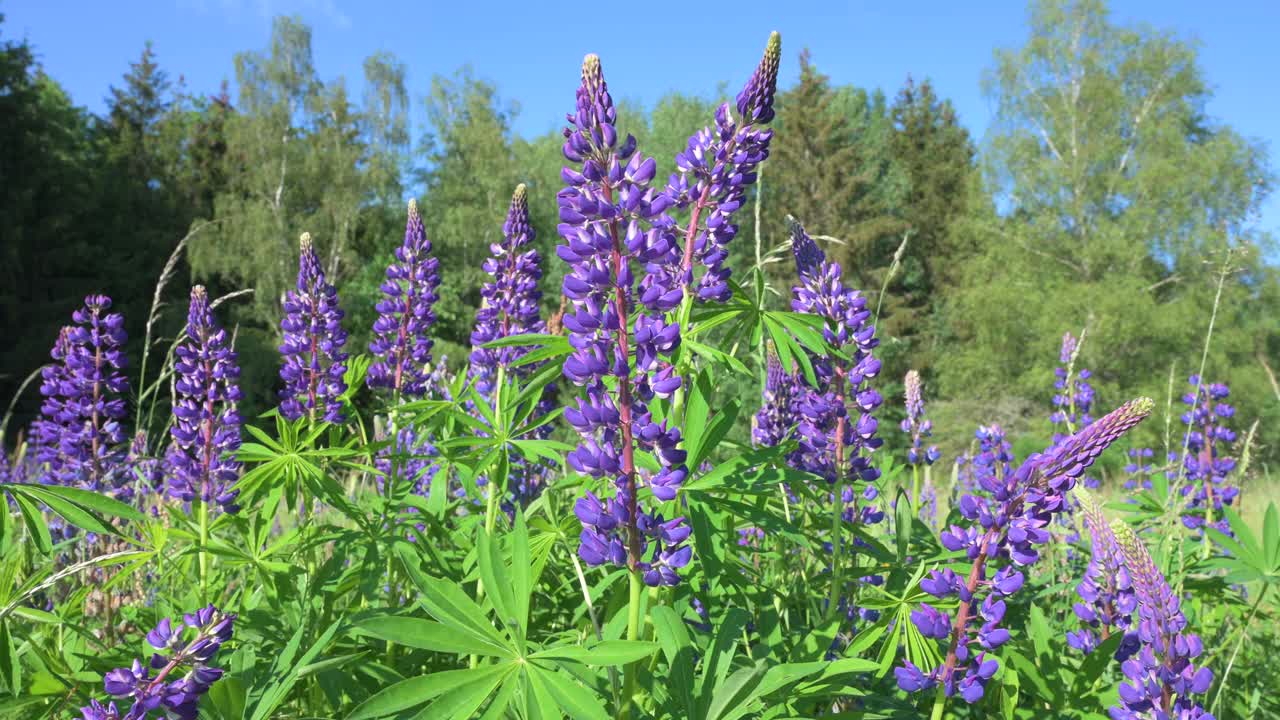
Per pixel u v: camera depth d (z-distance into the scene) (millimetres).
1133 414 793
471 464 1133
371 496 1392
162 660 733
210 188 12594
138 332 9078
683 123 10242
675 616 821
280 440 1204
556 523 1010
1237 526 1258
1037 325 8141
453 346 8906
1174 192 7977
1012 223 9375
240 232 10062
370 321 10375
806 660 941
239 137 10812
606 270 820
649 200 829
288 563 1191
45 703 906
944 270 12211
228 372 1242
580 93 841
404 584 1236
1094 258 8281
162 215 10539
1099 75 8609
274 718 936
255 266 10094
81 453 1410
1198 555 1422
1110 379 8125
